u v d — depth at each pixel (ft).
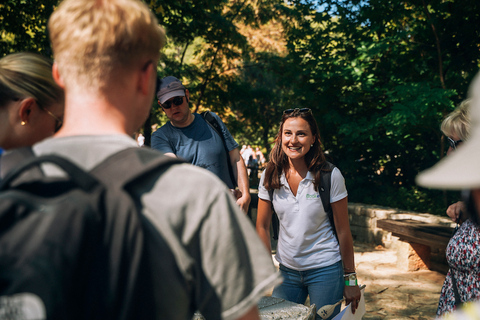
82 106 2.74
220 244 2.59
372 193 33.12
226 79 42.98
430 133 31.76
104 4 2.77
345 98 30.37
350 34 30.07
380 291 16.02
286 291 8.66
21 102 3.93
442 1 27.86
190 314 2.74
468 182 1.96
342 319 7.50
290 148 8.08
